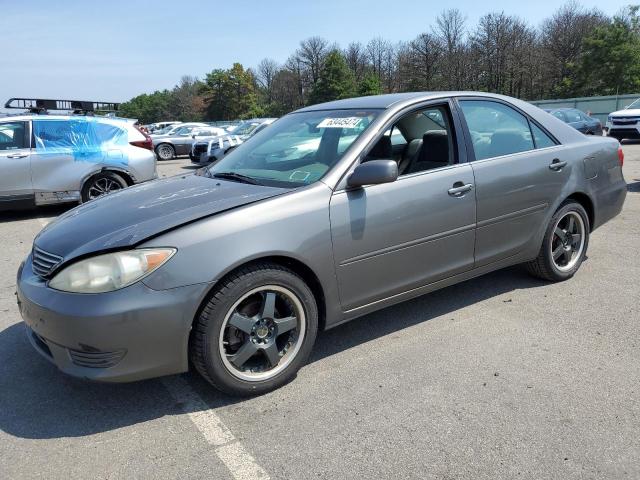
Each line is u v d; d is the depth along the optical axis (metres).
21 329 4.01
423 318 3.95
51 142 8.51
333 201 3.06
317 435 2.61
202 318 2.70
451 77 62.84
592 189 4.52
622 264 5.00
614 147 4.82
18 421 2.82
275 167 3.53
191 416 2.81
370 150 3.32
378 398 2.91
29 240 7.14
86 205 3.52
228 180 3.50
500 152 3.92
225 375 2.81
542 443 2.48
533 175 4.02
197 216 2.77
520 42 60.16
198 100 108.19
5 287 5.08
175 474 2.37
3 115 8.52
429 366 3.23
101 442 2.62
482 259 3.83
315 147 3.52
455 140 3.70
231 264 2.69
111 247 2.61
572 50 60.41
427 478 2.29
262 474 2.35
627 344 3.42
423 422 2.67
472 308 4.09
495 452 2.43
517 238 4.04
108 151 8.87
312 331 3.07
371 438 2.56
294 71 88.12
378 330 3.77
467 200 3.62
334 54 73.38
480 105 3.95
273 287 2.87
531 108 4.34
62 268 2.68
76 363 2.64
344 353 3.45
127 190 3.68
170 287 2.59
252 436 2.62
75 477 2.37
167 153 22.53
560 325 3.74
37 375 3.29
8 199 8.23
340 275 3.12
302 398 2.94
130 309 2.53
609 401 2.79
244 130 16.94
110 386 3.13
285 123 4.16
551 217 4.25
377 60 84.00
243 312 2.86
